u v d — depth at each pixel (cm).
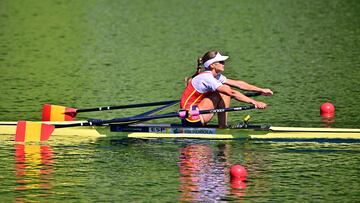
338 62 11569
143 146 7438
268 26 14625
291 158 7025
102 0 17488
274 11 16138
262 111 8819
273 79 10525
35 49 12800
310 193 6144
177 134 7706
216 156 7100
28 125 7469
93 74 10994
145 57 12194
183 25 14862
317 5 16662
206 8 16600
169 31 14325
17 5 16825
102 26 14775
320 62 11588
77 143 7569
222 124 7644
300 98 9438
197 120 7631
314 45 12888
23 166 6838
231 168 6512
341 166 6800
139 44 13212
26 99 9481
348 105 9050
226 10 16362
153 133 7731
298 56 12056
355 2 16900
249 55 12206
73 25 14825
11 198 6047
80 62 11831
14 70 11244
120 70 11250
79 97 9588
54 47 12962
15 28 14550
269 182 6394
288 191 6191
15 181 6431
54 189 6253
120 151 7288
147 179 6488
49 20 15300
